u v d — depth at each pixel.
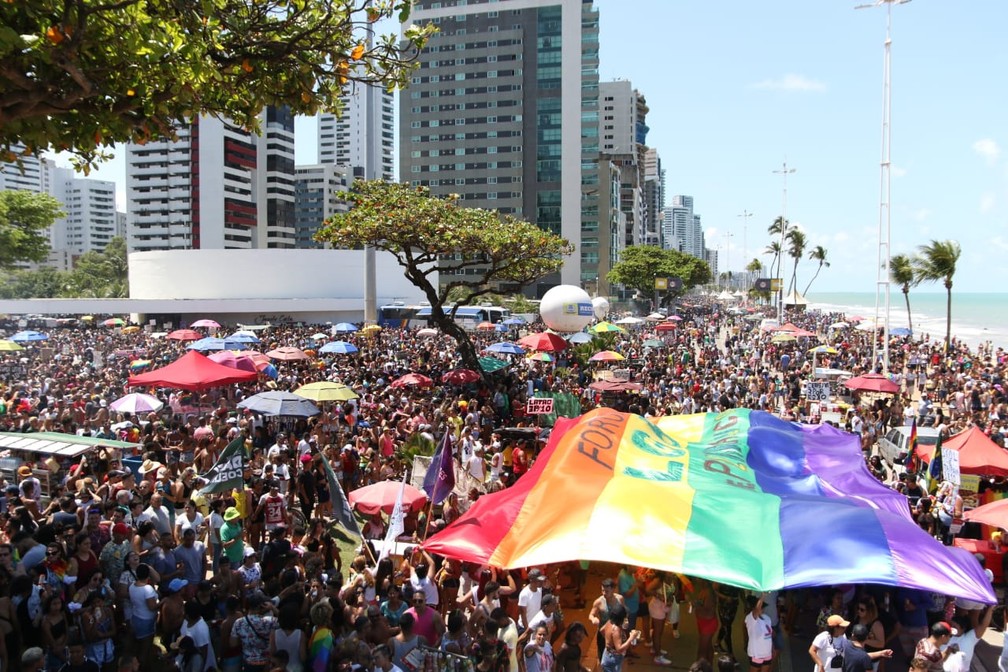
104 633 9.18
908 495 16.09
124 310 77.44
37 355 39.19
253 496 14.34
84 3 7.99
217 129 119.62
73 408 21.19
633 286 111.38
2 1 7.77
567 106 125.62
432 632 9.24
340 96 11.59
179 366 19.36
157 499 11.93
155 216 122.50
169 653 8.53
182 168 120.75
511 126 127.44
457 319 68.81
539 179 126.94
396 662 8.28
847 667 8.89
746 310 129.38
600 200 140.00
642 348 47.78
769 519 10.53
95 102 9.25
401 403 24.31
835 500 11.05
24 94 8.19
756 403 28.38
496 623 8.56
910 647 10.86
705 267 126.69
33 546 10.09
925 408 28.06
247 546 12.76
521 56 126.56
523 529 10.63
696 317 107.88
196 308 79.12
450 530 10.84
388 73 11.16
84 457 14.65
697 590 11.19
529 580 10.30
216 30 9.75
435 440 19.28
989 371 39.97
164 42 8.77
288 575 9.95
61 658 8.77
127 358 34.97
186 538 10.84
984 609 10.77
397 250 31.11
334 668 8.00
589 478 11.55
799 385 32.12
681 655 11.17
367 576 10.32
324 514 15.83
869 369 41.59
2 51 7.35
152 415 21.25
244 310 79.81
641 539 10.03
